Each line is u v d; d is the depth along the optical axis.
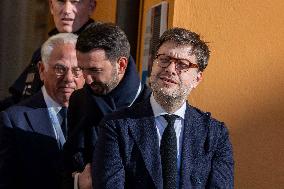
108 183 6.34
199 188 6.50
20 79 9.00
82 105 7.30
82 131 7.18
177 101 6.54
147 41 10.02
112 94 7.21
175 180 6.43
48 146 7.52
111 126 6.52
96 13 11.87
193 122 6.68
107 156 6.44
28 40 12.67
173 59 6.45
